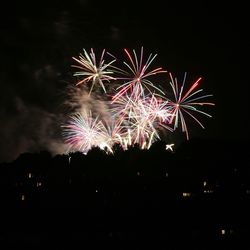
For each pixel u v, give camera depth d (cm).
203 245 7544
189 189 8806
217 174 9156
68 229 8094
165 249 7488
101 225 8169
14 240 7744
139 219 8256
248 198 8544
